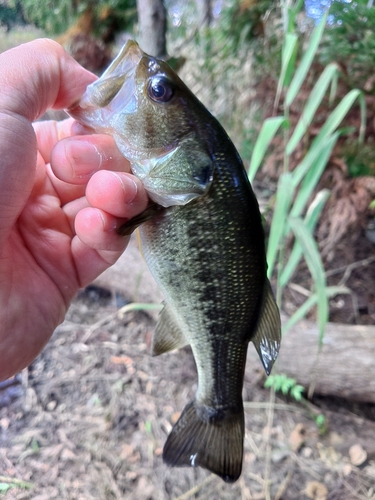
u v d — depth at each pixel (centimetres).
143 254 17
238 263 16
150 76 15
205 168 15
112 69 15
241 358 18
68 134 21
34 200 19
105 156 15
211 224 16
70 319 42
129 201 15
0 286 17
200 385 19
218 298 16
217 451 19
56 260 20
